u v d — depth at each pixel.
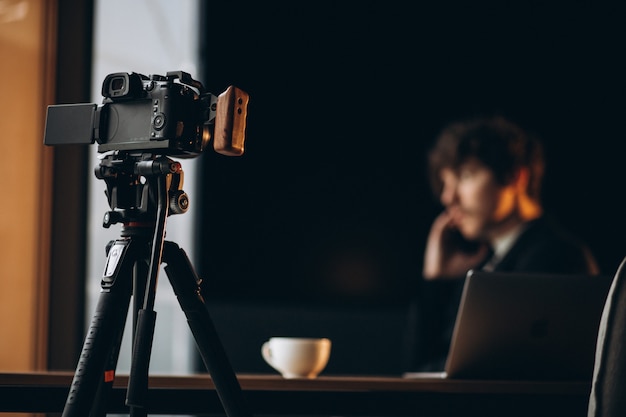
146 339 0.90
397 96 4.13
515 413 1.27
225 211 4.12
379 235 4.11
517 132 2.93
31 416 2.04
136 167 0.97
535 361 1.42
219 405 1.19
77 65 2.29
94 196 2.72
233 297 4.09
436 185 3.15
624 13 4.08
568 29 4.10
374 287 4.09
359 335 3.50
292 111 4.15
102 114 1.00
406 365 3.23
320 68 4.14
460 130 2.99
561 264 2.56
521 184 2.85
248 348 3.51
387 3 4.14
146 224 0.99
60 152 2.31
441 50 4.13
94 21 2.33
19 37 2.17
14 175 2.15
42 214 2.26
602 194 4.07
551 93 4.11
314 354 1.46
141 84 0.99
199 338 0.99
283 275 4.11
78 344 2.29
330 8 4.14
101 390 0.98
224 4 4.14
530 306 1.39
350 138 4.13
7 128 2.13
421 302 3.10
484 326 1.39
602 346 0.86
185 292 0.99
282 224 4.12
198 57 4.13
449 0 4.13
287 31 4.15
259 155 4.13
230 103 0.95
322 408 1.22
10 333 2.13
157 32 3.89
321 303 4.09
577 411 1.28
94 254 2.98
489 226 2.86
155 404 1.18
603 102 4.09
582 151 4.09
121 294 0.95
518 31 4.11
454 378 1.43
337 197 4.12
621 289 0.85
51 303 2.28
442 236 3.04
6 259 2.12
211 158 4.12
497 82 4.12
